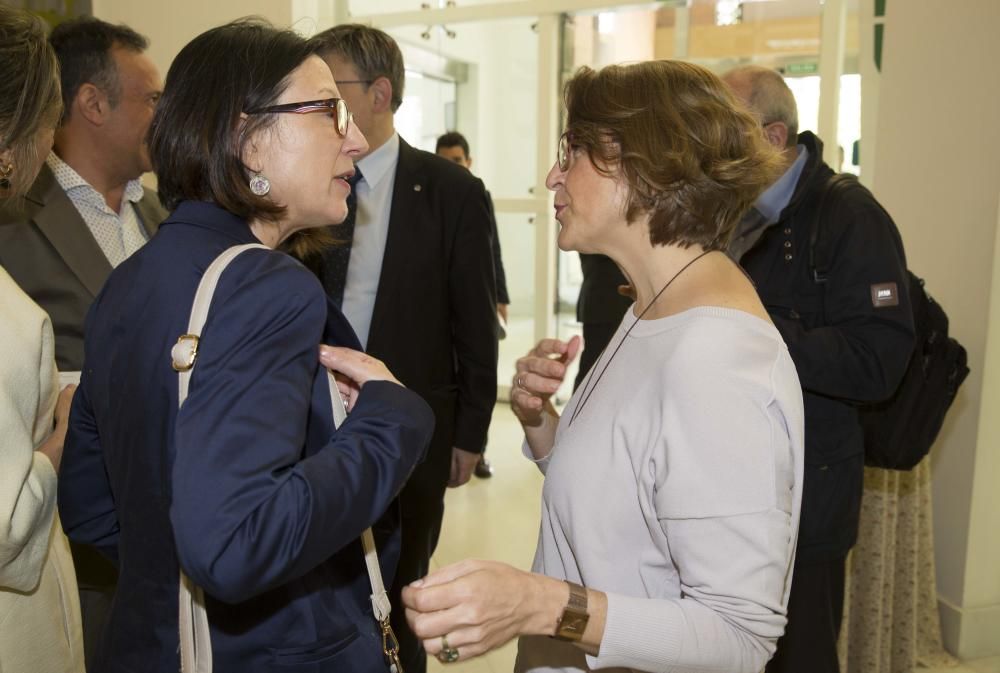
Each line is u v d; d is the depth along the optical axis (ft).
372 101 6.34
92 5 15.03
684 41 15.40
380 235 6.59
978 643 8.61
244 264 2.60
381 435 2.69
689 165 3.08
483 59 17.66
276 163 2.92
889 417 5.99
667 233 3.22
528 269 18.02
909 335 5.10
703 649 2.68
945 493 8.77
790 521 2.90
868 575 7.42
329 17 15.37
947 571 8.81
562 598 2.75
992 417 8.35
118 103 5.96
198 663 2.67
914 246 8.81
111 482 2.96
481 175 18.25
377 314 6.40
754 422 2.79
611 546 3.16
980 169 8.07
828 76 13.10
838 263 5.29
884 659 7.67
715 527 2.75
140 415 2.67
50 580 3.69
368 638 3.06
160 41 15.07
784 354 3.04
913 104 8.71
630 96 3.22
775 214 5.56
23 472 3.10
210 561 2.20
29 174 3.43
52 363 3.47
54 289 5.58
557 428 4.02
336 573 3.05
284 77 2.90
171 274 2.71
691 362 2.91
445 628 2.55
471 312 6.60
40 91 3.26
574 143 3.38
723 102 3.25
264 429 2.35
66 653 3.82
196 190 2.93
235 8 14.48
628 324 3.52
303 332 2.56
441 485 6.63
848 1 13.19
